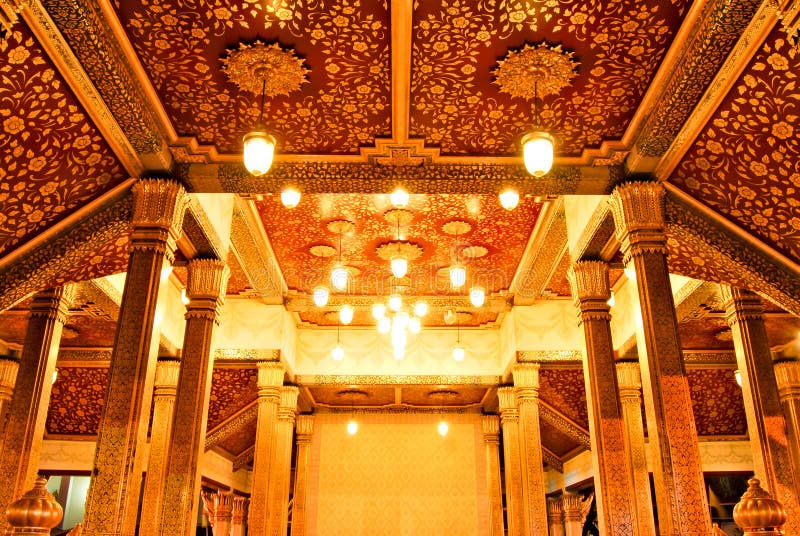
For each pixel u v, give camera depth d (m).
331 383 10.26
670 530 4.01
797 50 2.94
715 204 4.65
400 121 4.34
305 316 10.07
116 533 3.88
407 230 7.33
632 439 7.86
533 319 9.05
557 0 3.37
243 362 8.75
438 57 3.77
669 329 4.37
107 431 4.07
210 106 4.23
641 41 3.66
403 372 10.35
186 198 4.86
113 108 4.00
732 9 3.24
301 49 3.71
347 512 11.90
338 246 7.80
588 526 13.48
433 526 11.85
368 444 12.32
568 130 4.48
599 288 5.88
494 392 10.96
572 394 10.44
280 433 9.77
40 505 2.75
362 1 3.36
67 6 3.24
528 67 3.86
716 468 10.37
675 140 4.32
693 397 9.98
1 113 3.77
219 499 13.04
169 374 8.03
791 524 5.21
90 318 7.48
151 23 3.54
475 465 12.23
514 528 9.41
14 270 4.66
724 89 3.81
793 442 5.55
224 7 3.42
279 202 6.62
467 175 4.85
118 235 4.74
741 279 4.97
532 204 6.68
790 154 4.02
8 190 4.23
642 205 4.67
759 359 5.71
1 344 7.59
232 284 8.41
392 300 7.52
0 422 7.42
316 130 4.47
